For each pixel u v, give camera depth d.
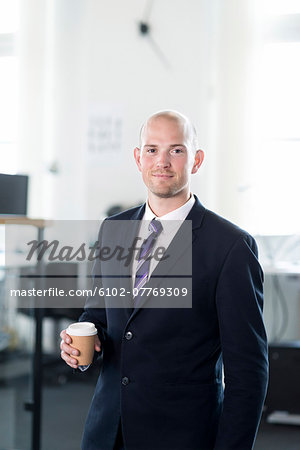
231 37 4.49
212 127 4.56
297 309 4.45
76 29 4.92
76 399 3.78
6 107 5.13
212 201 4.54
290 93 4.48
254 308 1.29
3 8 5.08
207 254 1.33
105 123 4.85
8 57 5.10
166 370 1.33
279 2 4.50
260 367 1.29
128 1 4.79
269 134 4.51
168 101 4.69
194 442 1.31
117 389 1.39
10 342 4.15
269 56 4.53
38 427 2.46
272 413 3.36
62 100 4.94
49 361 4.29
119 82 4.82
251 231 4.41
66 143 4.93
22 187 2.69
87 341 1.38
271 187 4.49
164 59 4.70
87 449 1.41
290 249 4.25
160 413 1.32
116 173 4.82
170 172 1.34
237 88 4.46
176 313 1.32
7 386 3.79
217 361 1.38
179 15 4.66
